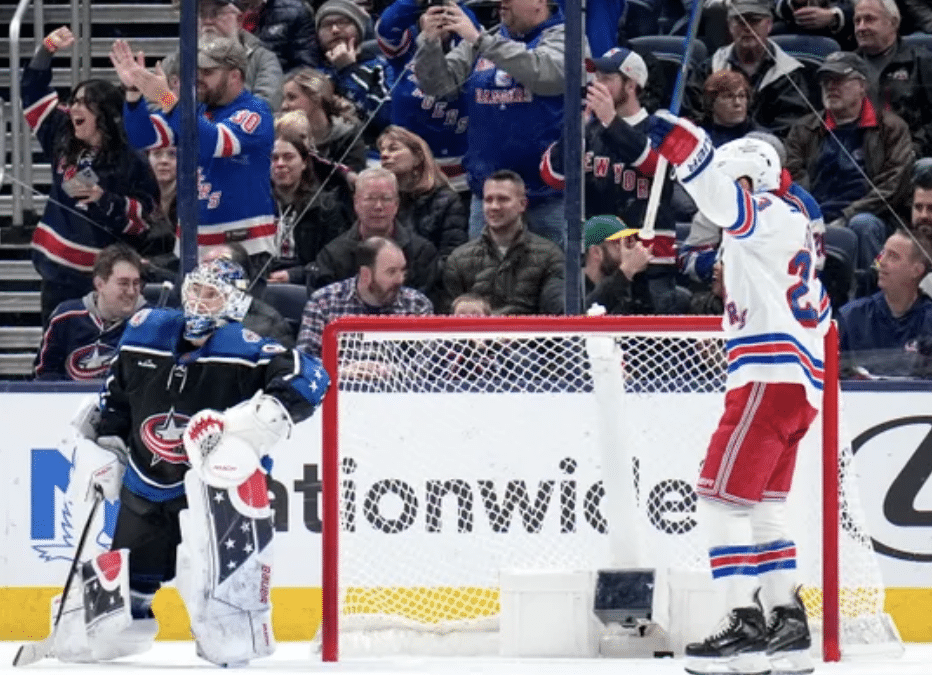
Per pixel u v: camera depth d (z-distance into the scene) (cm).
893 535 2162
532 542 2084
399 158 2302
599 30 2333
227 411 1788
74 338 2300
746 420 1739
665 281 2284
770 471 1748
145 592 1880
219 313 1830
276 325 2250
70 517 2194
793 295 1745
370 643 1992
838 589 1920
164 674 1752
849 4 2541
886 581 2167
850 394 2164
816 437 2023
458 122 2331
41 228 2400
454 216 2306
